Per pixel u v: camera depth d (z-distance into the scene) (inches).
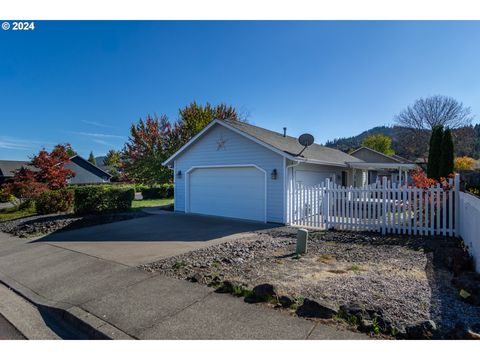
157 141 995.3
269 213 405.1
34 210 577.9
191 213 502.0
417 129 1439.5
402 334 104.8
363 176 809.5
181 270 189.8
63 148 701.3
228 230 344.8
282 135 574.6
